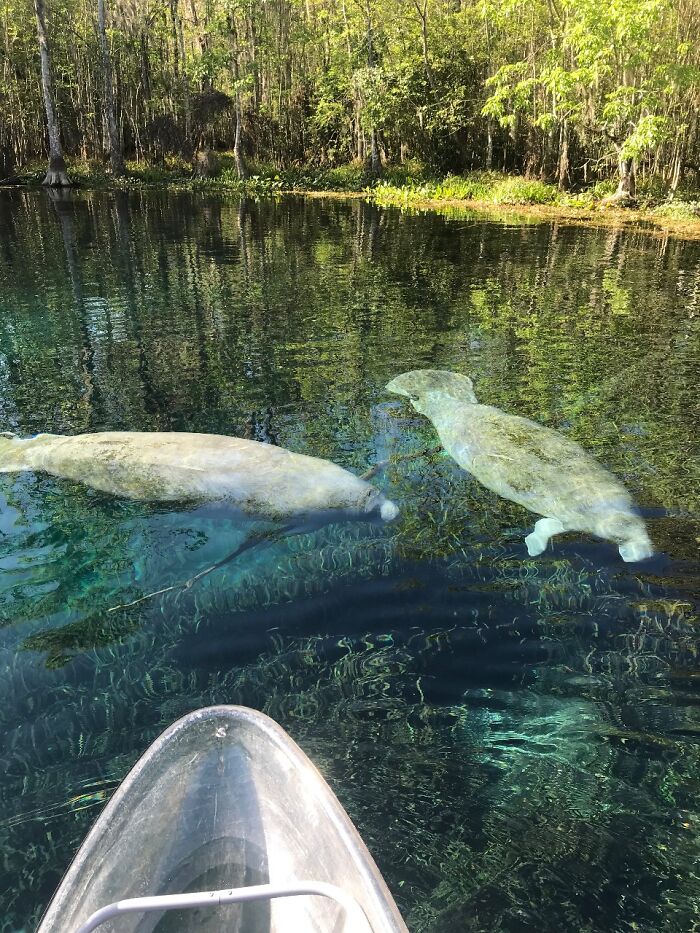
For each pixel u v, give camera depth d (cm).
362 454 564
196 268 1326
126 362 784
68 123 3931
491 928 228
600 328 934
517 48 3288
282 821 235
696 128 2845
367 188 3322
